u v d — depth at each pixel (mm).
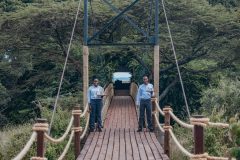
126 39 39062
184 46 39031
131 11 38312
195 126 10086
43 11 35688
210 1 48406
